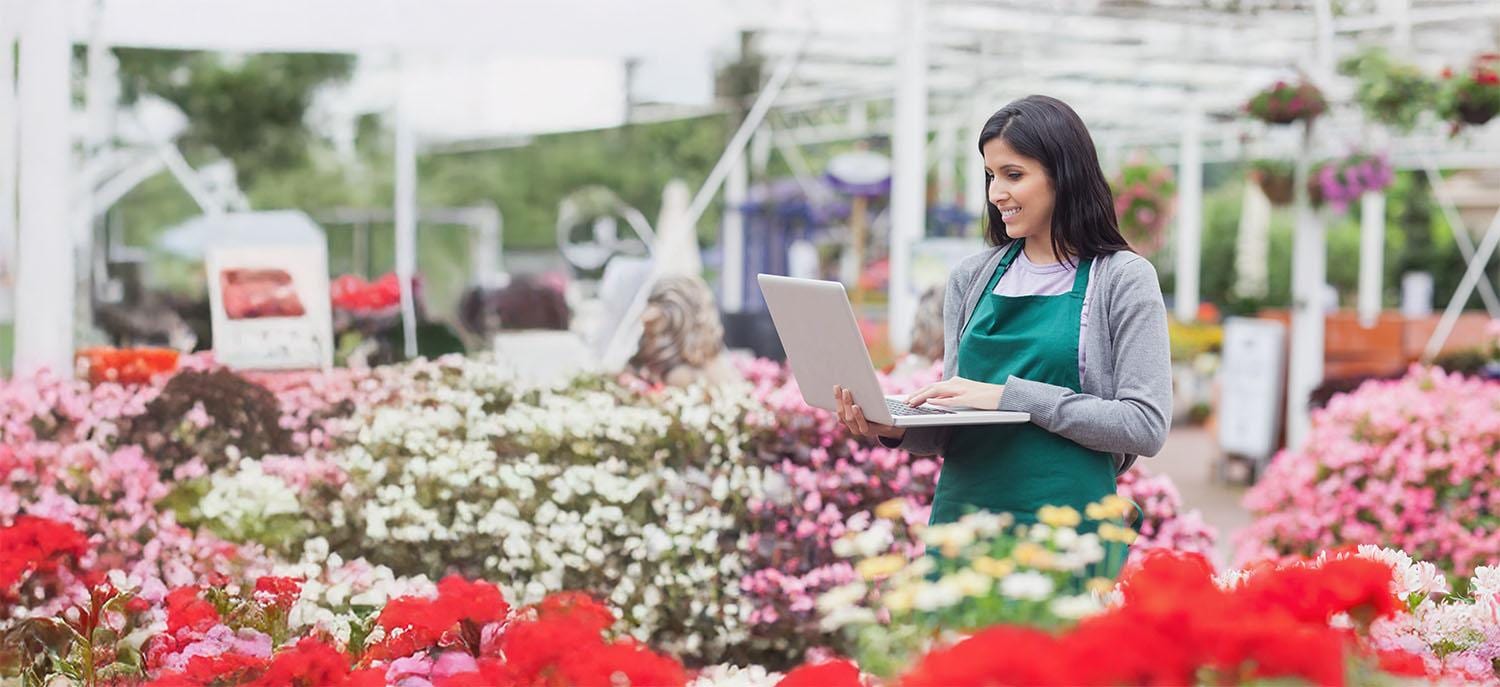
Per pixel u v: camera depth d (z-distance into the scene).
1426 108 9.47
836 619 2.14
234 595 3.35
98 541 4.43
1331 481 6.25
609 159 25.77
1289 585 2.29
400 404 5.88
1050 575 2.22
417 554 4.59
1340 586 2.26
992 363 2.85
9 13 7.49
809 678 2.03
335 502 4.63
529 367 6.84
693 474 4.71
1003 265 2.91
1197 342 15.78
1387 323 13.36
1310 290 10.50
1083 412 2.67
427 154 25.16
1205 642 1.81
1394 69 9.50
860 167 12.98
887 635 2.13
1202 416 15.27
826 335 2.75
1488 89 9.23
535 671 2.34
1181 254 16.92
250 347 6.81
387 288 8.35
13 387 5.32
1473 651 2.76
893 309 9.00
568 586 4.57
